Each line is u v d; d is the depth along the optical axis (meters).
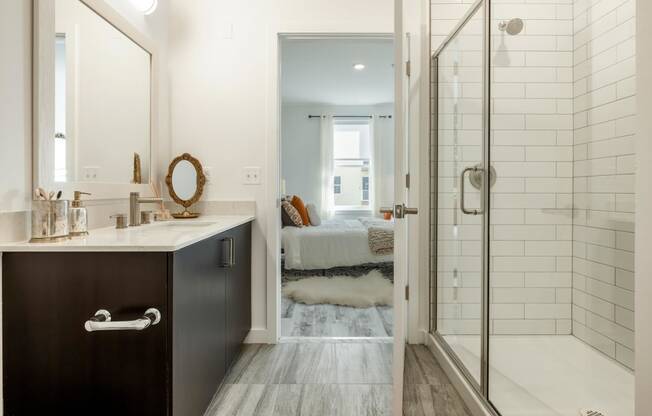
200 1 2.61
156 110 2.40
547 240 2.23
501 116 2.24
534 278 2.23
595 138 2.14
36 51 1.41
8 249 1.22
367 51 4.30
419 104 2.59
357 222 5.30
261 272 2.63
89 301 1.24
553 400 1.70
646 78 0.73
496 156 2.24
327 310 3.31
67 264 1.24
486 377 1.79
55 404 1.25
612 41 2.04
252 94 2.62
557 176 2.27
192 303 1.44
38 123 1.41
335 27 2.58
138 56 2.21
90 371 1.25
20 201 1.35
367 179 6.77
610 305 1.96
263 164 2.62
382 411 1.78
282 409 1.79
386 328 2.89
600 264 2.05
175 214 2.43
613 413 1.64
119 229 1.78
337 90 5.80
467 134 2.27
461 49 2.33
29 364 1.25
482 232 2.08
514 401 1.71
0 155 1.26
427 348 2.54
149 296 1.24
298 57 4.46
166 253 1.24
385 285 3.96
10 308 1.25
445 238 2.48
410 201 2.59
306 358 2.36
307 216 5.00
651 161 0.72
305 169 6.72
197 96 2.61
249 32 2.61
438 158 2.56
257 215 2.63
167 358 1.24
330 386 2.01
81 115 1.70
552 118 2.29
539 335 2.19
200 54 2.61
